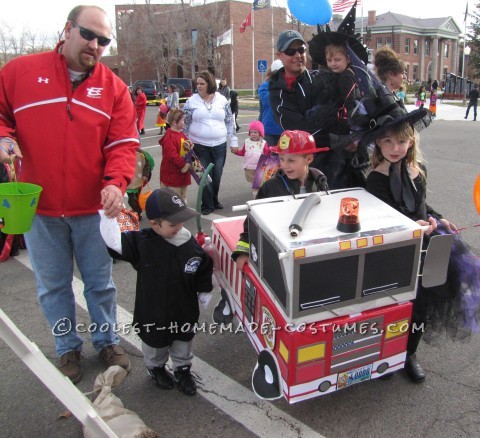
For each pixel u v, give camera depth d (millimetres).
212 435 2428
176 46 40344
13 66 2459
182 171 5562
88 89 2486
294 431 2438
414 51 56594
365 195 2480
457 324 2604
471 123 18109
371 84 2664
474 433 2402
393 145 2422
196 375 2908
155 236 2510
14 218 2209
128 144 2621
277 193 2656
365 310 2154
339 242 1955
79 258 2793
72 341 2891
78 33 2309
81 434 2461
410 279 2189
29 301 3943
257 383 2404
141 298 2562
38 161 2504
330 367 2180
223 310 3141
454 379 2830
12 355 3145
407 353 2752
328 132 3129
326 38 3152
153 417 2555
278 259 2021
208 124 5902
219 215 6160
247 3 42438
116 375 2633
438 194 7027
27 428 2506
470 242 4922
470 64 40688
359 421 2492
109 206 2346
